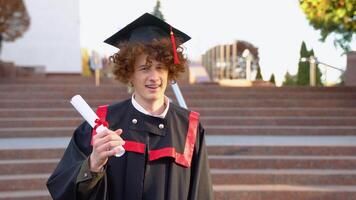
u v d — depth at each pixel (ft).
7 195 17.42
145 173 6.94
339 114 30.68
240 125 28.96
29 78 40.57
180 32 7.63
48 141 23.76
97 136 6.24
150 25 7.63
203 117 29.40
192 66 62.23
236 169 20.45
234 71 59.88
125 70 7.20
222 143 22.82
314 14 33.76
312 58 44.45
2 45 50.37
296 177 19.36
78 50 52.39
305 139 24.94
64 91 33.55
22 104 30.45
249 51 60.59
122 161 6.95
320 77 47.50
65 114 29.07
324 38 39.42
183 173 7.14
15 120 27.12
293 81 53.21
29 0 51.42
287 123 29.25
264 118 29.17
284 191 18.15
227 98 33.53
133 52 7.00
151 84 7.09
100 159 6.25
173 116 7.42
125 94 32.86
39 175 19.26
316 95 34.01
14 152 20.71
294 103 32.48
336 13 32.71
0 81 38.68
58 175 6.89
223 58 59.98
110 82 43.47
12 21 46.91
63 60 52.16
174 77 7.47
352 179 19.30
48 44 51.98
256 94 33.73
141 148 6.97
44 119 27.45
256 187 18.72
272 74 55.21
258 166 20.61
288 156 21.44
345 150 21.83
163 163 7.06
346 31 37.19
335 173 19.51
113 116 7.24
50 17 51.93
